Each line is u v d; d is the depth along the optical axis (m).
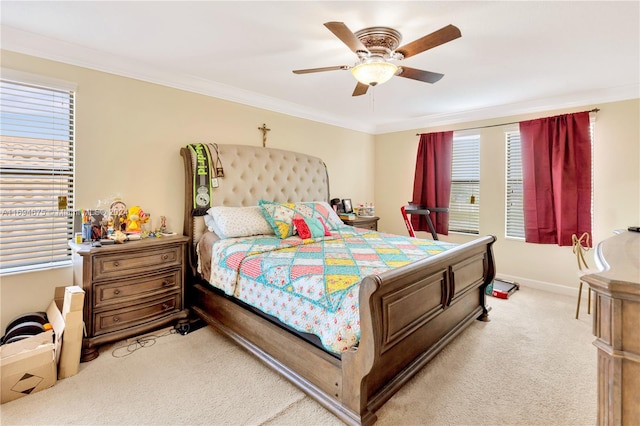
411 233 4.27
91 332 2.26
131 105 2.82
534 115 3.87
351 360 1.56
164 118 3.03
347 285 1.73
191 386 1.93
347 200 4.78
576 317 3.00
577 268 3.59
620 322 0.86
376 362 1.50
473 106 4.08
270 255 2.38
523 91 3.44
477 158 4.39
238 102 3.58
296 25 2.11
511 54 2.52
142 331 2.50
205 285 2.90
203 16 2.01
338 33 1.78
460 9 1.89
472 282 2.68
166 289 2.67
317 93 3.59
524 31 2.15
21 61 2.29
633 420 0.85
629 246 1.57
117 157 2.75
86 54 2.52
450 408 1.75
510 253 4.10
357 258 2.29
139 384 1.95
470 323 2.68
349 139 5.03
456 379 2.02
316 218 3.29
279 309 1.97
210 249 2.78
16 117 2.30
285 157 3.90
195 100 3.24
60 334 2.01
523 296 3.61
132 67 2.77
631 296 0.84
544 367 2.15
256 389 1.91
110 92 2.70
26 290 2.38
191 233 3.06
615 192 3.38
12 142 2.29
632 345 0.85
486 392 1.89
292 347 1.89
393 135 5.26
